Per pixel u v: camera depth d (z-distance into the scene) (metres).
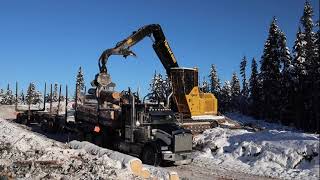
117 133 21.12
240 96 73.75
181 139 18.38
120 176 11.96
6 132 19.47
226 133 23.47
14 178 10.16
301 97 49.34
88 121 23.80
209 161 19.48
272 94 52.81
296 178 16.12
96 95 24.11
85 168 12.15
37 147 15.08
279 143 19.33
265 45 53.81
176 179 13.62
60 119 29.52
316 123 47.22
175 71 28.36
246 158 19.62
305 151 18.09
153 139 18.62
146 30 27.75
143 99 20.81
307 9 50.34
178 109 28.08
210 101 28.72
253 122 50.91
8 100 113.31
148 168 14.30
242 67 78.88
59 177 10.72
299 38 50.38
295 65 50.31
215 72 82.56
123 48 26.16
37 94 104.06
